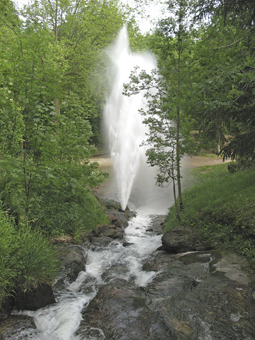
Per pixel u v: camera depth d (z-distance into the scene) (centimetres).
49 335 356
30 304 408
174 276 488
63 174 683
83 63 1781
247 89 609
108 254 694
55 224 708
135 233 928
